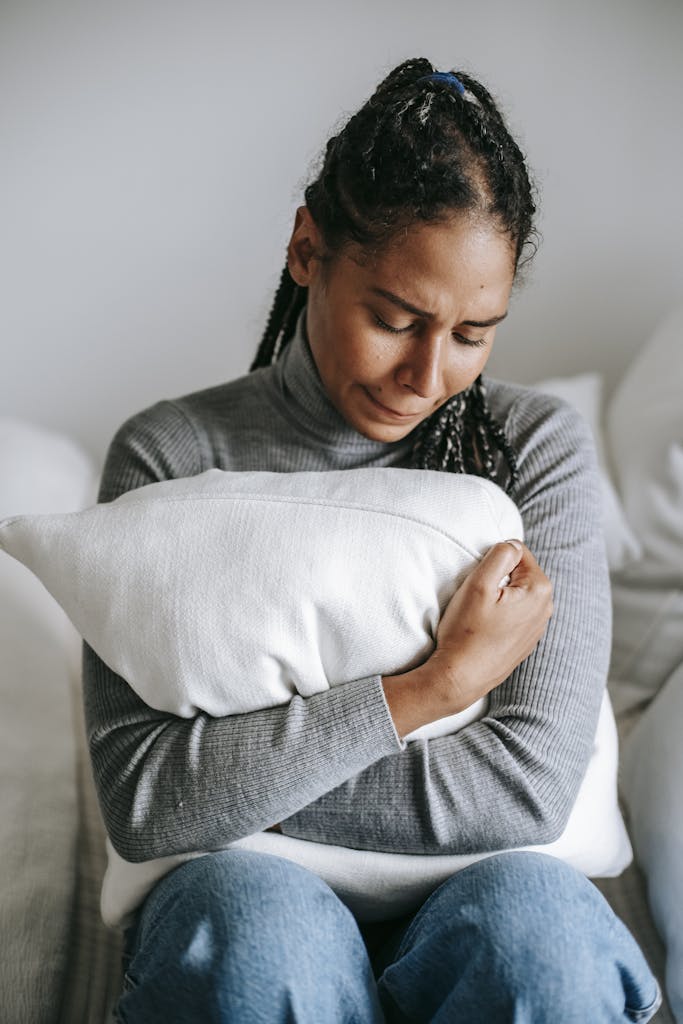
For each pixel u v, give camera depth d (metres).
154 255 1.68
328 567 0.80
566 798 0.84
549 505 0.96
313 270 0.92
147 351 1.74
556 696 0.86
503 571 0.82
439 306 0.80
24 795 1.08
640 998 0.77
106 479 1.03
